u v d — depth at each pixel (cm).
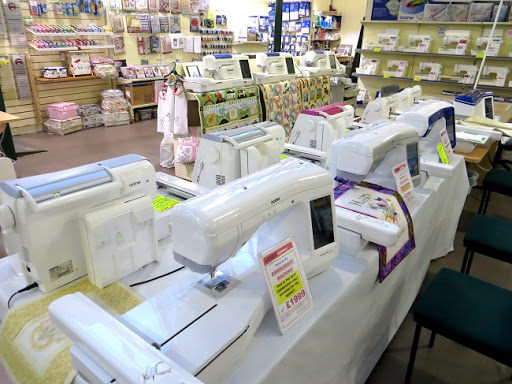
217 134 191
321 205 122
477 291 165
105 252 121
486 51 425
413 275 214
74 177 120
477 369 200
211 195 101
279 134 207
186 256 98
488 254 215
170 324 90
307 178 117
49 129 626
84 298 90
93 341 76
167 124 360
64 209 115
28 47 588
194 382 66
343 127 268
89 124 664
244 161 186
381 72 568
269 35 984
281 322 102
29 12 579
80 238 121
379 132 169
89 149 549
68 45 618
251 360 95
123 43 705
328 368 129
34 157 510
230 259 116
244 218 97
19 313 109
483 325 147
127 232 126
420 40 527
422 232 205
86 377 78
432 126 241
